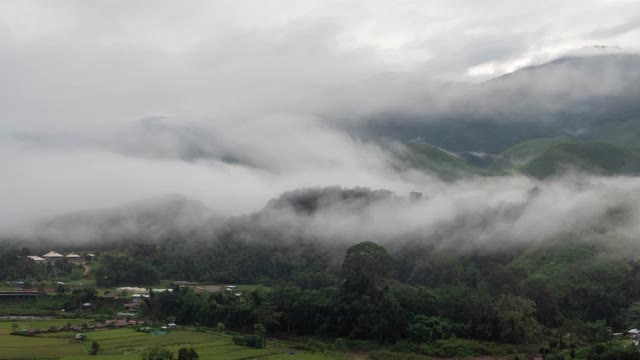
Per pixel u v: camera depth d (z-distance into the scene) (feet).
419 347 591.78
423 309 651.66
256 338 567.59
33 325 617.62
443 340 599.16
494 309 623.36
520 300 649.61
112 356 462.19
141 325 641.81
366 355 583.58
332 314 641.40
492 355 582.76
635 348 474.90
